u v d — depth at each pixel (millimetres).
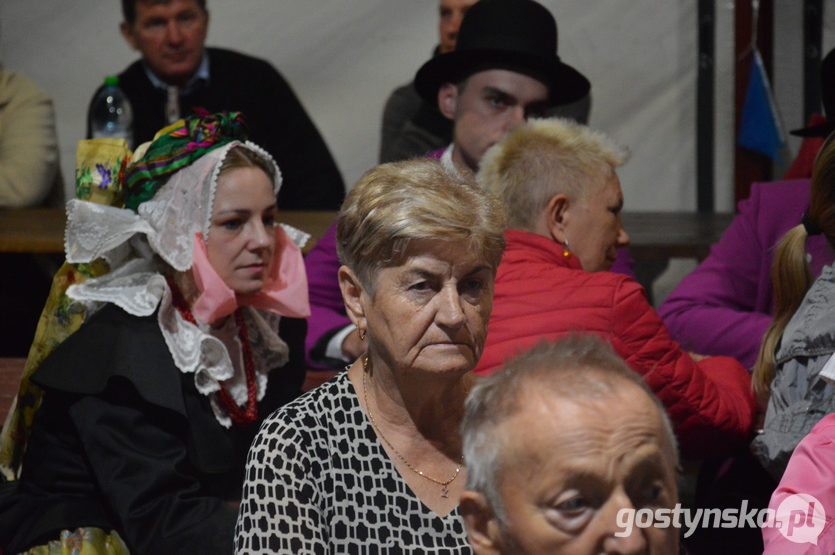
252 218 3156
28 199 6832
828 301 2643
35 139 6922
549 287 2979
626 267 4812
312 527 2160
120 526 2912
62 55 8219
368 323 2217
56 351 2980
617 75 8656
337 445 2254
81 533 2904
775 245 3832
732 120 8773
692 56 8648
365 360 2352
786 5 8641
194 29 7125
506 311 2967
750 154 8773
